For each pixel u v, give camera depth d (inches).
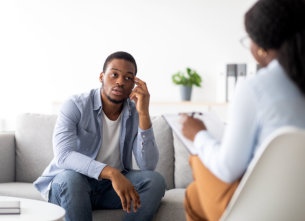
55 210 55.6
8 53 180.7
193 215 50.2
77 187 65.7
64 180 66.2
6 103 180.5
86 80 179.2
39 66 180.4
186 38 174.7
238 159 39.6
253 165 38.9
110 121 75.6
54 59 180.1
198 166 46.2
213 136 45.6
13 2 180.9
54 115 95.3
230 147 39.4
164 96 176.1
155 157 76.3
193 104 159.6
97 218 70.6
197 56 174.1
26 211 54.9
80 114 73.2
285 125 38.5
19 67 180.5
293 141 37.1
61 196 66.2
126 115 75.9
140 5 177.0
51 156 92.2
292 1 38.8
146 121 74.0
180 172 87.3
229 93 152.9
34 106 180.2
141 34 177.3
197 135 45.1
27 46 180.9
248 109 38.9
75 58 179.5
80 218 65.1
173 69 175.5
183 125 47.4
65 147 69.6
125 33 178.2
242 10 170.4
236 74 151.7
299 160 38.3
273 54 41.0
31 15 180.9
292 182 39.5
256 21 40.2
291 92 38.8
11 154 93.8
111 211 71.6
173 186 88.7
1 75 180.5
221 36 172.2
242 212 41.4
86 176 70.4
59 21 180.2
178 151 88.1
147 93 73.7
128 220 69.4
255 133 39.8
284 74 39.3
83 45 179.5
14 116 180.4
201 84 173.9
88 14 179.5
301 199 40.2
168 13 175.5
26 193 80.3
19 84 180.5
